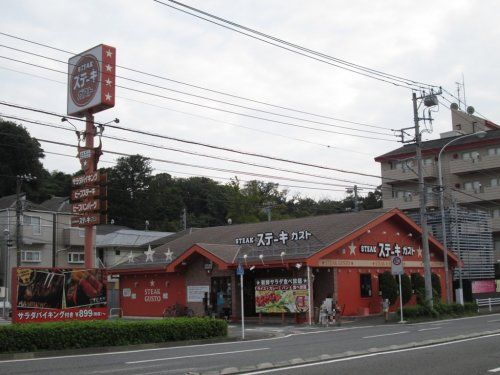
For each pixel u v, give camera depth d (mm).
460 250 41406
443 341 17031
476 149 56562
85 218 27891
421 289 33875
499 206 54750
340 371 11469
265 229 37031
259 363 13195
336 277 30312
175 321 19688
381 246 33750
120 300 38656
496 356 13383
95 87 28016
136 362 13945
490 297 41062
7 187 65938
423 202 31078
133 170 80250
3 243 54781
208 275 33469
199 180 90688
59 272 21594
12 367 13250
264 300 30188
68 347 16875
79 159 28766
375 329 23953
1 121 65125
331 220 34625
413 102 30984
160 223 80250
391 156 61312
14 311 20328
